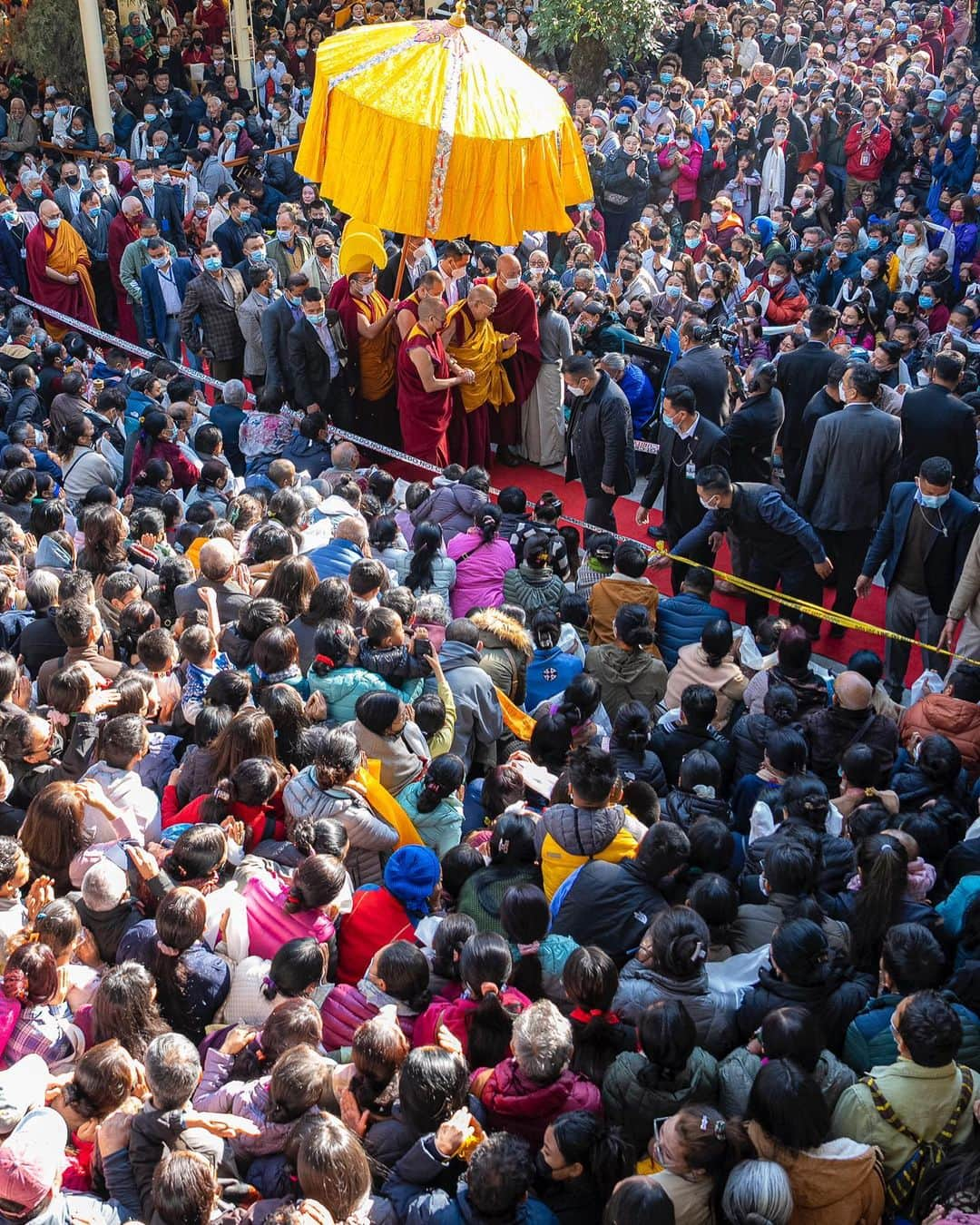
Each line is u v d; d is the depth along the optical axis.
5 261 13.94
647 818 5.80
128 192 16.08
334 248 13.65
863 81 19.52
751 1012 4.63
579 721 6.32
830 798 6.45
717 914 4.92
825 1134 3.99
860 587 8.45
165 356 13.30
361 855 5.52
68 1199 3.88
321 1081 4.02
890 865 5.06
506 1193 3.72
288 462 8.77
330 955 5.02
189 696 6.31
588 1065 4.46
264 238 13.22
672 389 9.02
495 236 10.70
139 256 13.27
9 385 10.92
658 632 7.71
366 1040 4.13
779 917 5.08
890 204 18.84
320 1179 3.62
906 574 8.30
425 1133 4.04
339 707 6.29
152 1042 4.04
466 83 10.50
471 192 10.48
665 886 5.12
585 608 7.66
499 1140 3.81
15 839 5.27
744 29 21.55
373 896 5.21
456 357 10.99
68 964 4.79
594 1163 3.96
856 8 22.69
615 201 17.72
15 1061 4.49
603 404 9.55
